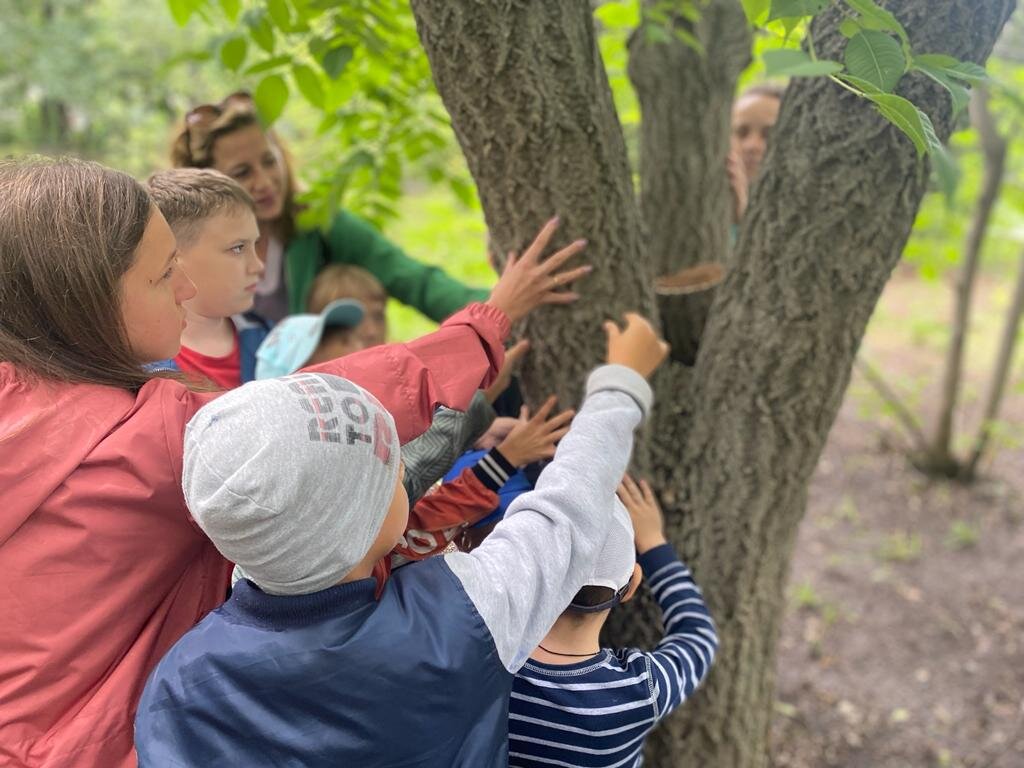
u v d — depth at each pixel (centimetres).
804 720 333
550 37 139
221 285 154
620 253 158
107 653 95
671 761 205
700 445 183
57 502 92
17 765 90
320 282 220
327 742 85
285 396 81
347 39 193
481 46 137
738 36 248
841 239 150
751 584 191
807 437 174
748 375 169
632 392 130
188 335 169
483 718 92
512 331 168
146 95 926
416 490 121
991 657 366
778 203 156
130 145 923
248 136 203
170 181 150
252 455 78
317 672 84
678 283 230
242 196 156
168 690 86
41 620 92
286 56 186
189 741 85
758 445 174
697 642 140
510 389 175
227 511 78
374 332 224
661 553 153
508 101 141
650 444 189
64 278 94
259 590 88
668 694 129
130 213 98
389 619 87
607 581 118
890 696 346
